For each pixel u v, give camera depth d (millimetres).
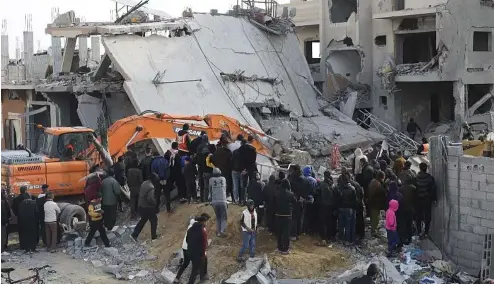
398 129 32000
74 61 32375
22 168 16625
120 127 17953
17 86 30672
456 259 14711
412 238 15492
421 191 15023
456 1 28609
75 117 28797
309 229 15898
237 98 25516
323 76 34812
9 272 13211
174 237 15531
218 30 27984
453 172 14727
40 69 34938
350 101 31266
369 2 32812
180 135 18250
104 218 16078
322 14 34844
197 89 24156
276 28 30953
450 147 14805
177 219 16469
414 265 14141
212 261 14094
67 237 16250
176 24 26047
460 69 28812
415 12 29484
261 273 13266
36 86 28422
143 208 15664
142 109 21734
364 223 16125
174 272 14000
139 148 20781
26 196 15500
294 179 15227
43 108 29500
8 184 16469
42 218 15711
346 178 15242
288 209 14211
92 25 24938
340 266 14172
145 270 14266
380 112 32625
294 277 13484
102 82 24844
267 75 28172
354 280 10531
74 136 17953
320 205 15219
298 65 31016
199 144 17547
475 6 29000
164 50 24750
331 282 13023
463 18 28766
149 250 15320
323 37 34906
